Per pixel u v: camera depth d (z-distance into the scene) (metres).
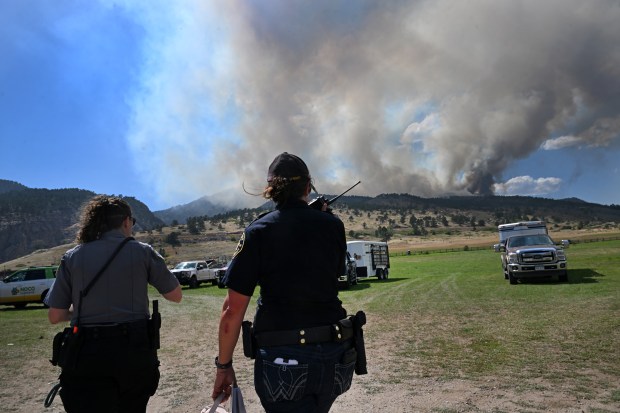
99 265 2.92
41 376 7.34
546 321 9.98
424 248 171.88
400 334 9.50
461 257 70.38
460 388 5.63
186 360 8.02
